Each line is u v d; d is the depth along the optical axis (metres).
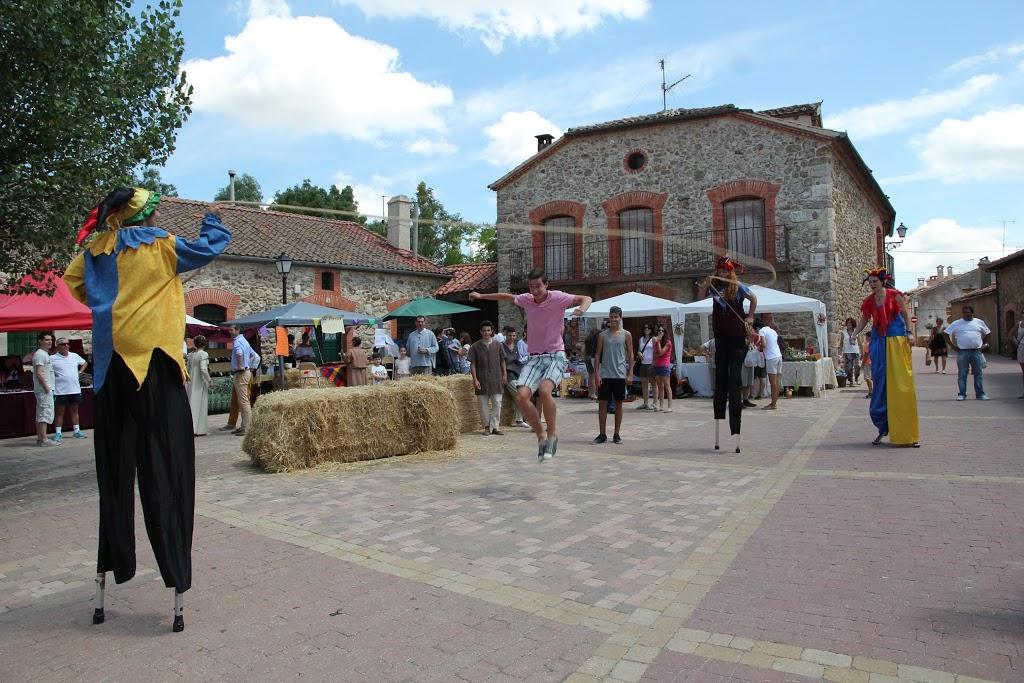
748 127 19.58
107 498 3.33
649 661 2.85
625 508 5.30
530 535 4.66
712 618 3.24
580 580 3.80
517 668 2.83
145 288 3.32
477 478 6.66
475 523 5.01
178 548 3.28
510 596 3.60
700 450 7.97
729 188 19.73
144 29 6.89
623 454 7.87
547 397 5.83
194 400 10.89
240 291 19.47
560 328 5.98
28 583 4.09
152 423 3.27
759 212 19.64
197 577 4.02
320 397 7.65
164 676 2.85
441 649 3.02
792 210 19.03
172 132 7.22
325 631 3.24
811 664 2.77
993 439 7.67
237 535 4.85
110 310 3.28
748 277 19.56
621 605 3.44
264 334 20.03
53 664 2.99
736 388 7.73
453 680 2.75
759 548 4.22
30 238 6.31
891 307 7.50
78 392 11.52
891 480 5.81
